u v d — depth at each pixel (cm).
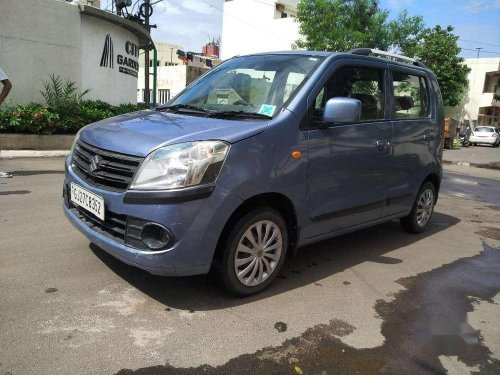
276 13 3412
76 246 415
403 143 467
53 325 283
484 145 3628
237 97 385
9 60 1081
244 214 321
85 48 1230
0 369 238
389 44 2336
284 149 333
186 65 3059
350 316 327
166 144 293
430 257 475
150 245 289
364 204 424
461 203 816
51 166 841
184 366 254
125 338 275
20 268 361
